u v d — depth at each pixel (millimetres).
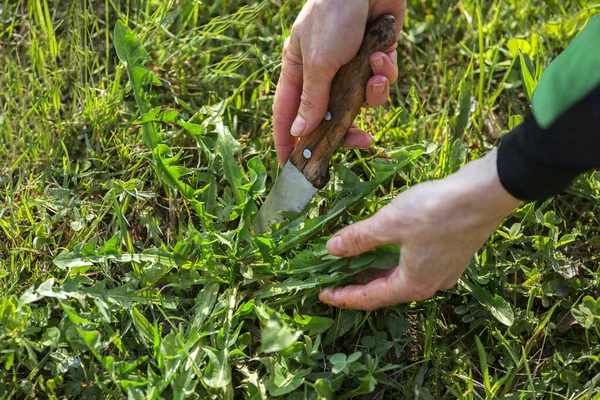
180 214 750
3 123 786
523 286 711
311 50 651
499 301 688
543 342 690
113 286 695
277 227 690
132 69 727
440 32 880
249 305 664
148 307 694
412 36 874
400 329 683
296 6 873
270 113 818
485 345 699
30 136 772
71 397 657
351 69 657
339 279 658
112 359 614
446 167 749
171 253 688
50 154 779
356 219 689
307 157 675
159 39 839
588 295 710
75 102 803
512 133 574
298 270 667
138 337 672
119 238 690
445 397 669
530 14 881
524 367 687
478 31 855
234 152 737
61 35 850
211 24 835
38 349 640
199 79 833
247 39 858
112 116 792
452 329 701
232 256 688
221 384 622
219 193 762
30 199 736
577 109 553
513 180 565
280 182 688
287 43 689
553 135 555
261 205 744
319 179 679
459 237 591
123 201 752
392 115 815
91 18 849
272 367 646
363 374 668
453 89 819
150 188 770
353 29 643
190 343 639
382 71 658
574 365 685
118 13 831
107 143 783
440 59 849
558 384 680
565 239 719
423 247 596
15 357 664
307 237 691
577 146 555
